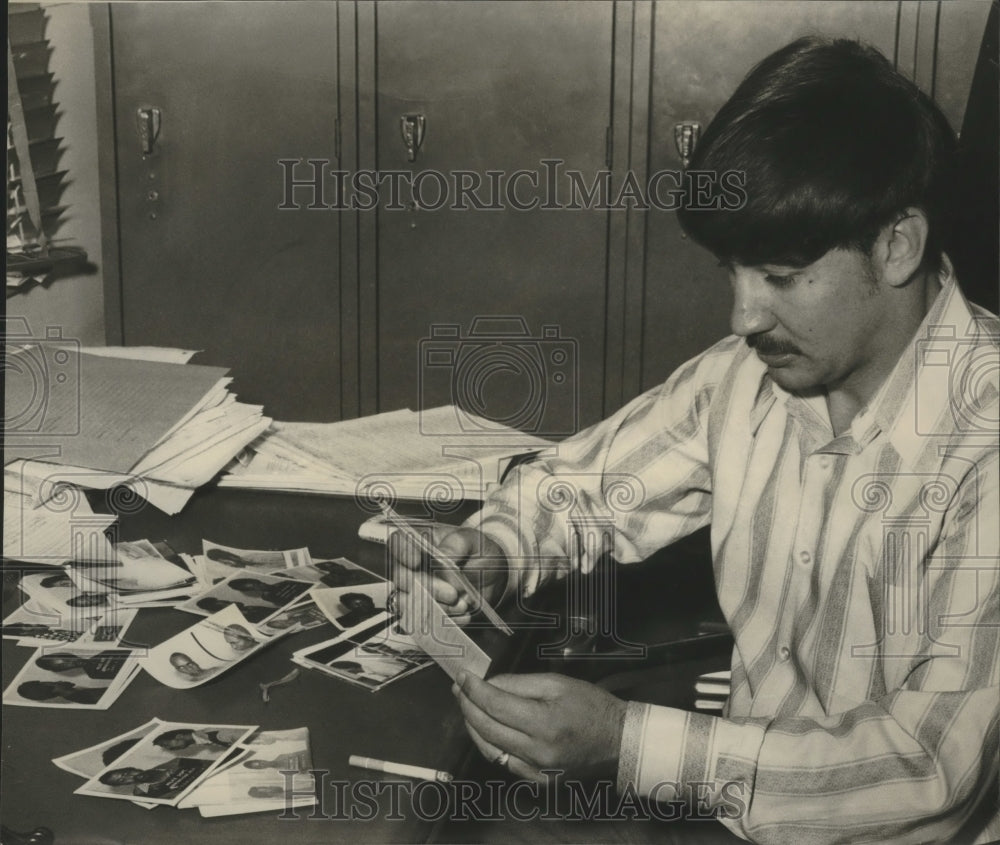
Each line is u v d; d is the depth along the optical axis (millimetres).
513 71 2371
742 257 1284
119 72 2447
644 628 1753
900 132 1237
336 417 2578
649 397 1750
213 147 2479
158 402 1805
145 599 1369
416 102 2408
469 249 2467
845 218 1226
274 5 2404
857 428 1453
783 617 1550
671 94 2320
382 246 2496
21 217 2426
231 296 2553
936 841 1226
